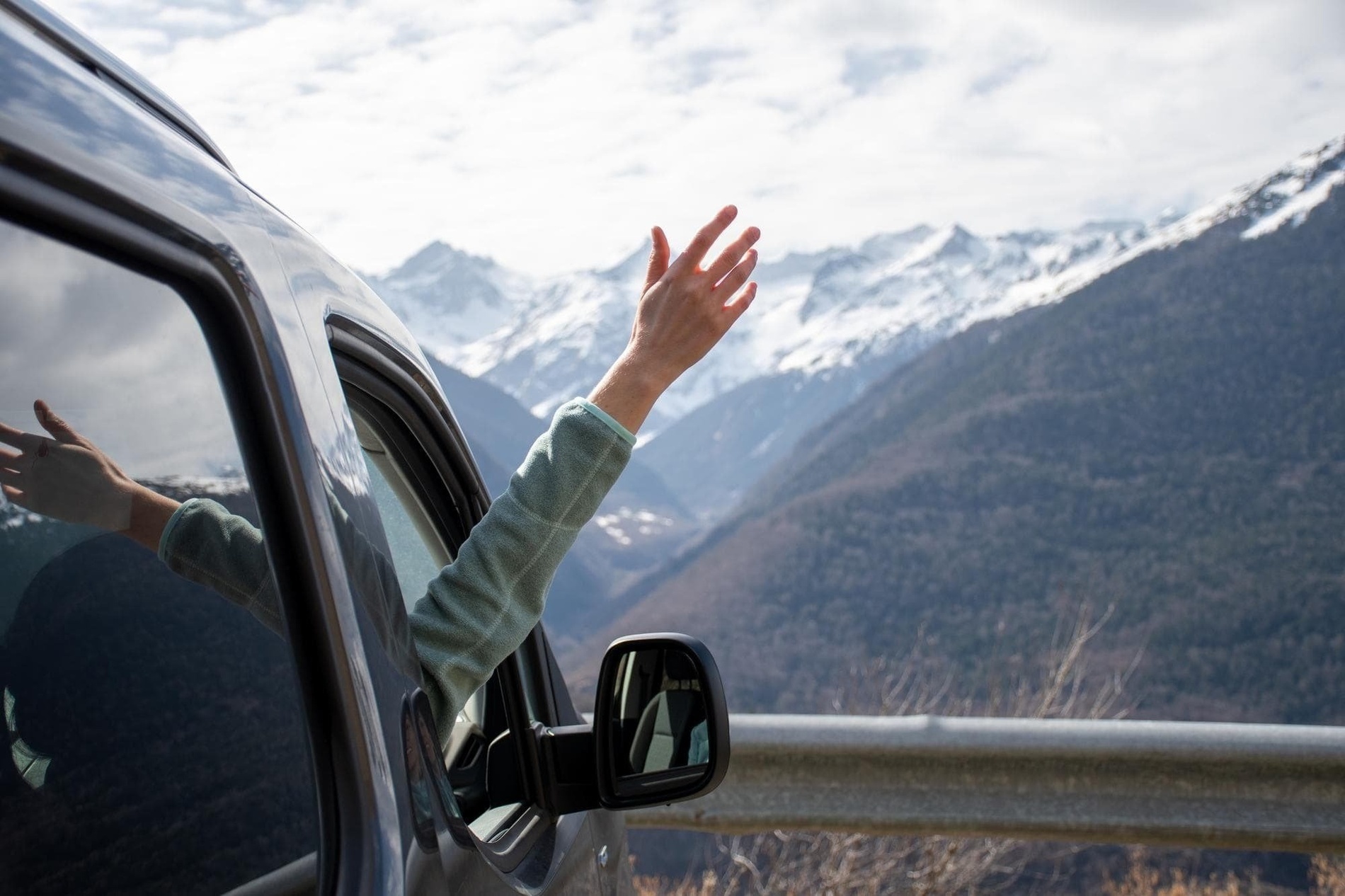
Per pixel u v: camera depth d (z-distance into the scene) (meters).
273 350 0.79
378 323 1.14
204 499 0.73
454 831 0.96
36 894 0.59
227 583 0.74
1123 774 3.03
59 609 0.64
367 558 0.89
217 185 0.81
